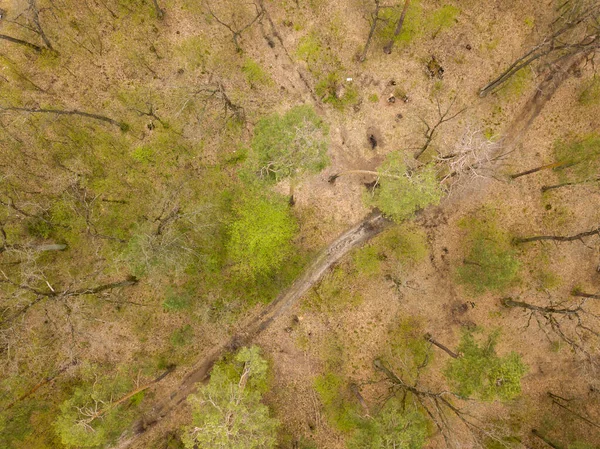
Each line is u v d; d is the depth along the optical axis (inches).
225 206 1286.9
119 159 1270.9
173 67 1277.1
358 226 1311.5
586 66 1283.2
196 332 1306.6
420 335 1311.5
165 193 1279.5
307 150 1087.0
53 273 1253.7
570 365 1326.3
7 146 1234.6
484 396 1005.8
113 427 1149.7
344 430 1291.8
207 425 978.7
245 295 1311.5
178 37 1272.1
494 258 1256.2
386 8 1283.2
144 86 1267.2
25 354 1245.1
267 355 1318.9
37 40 1232.8
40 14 1229.7
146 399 1290.6
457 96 1294.3
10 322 1191.6
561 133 1293.1
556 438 1311.5
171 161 1283.2
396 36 1278.3
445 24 1280.8
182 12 1269.7
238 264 1289.4
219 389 1097.4
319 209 1304.1
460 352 1192.8
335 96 1294.3
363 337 1307.8
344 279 1309.1
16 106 1226.0
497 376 995.9
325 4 1283.2
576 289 1320.1
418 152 1296.8
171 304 1269.7
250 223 1255.5
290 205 1301.7
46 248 1167.6
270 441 1072.2
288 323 1316.4
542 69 1286.9
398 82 1290.6
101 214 1274.6
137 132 1270.9
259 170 1187.9
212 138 1288.1
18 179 1238.3
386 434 1039.6
